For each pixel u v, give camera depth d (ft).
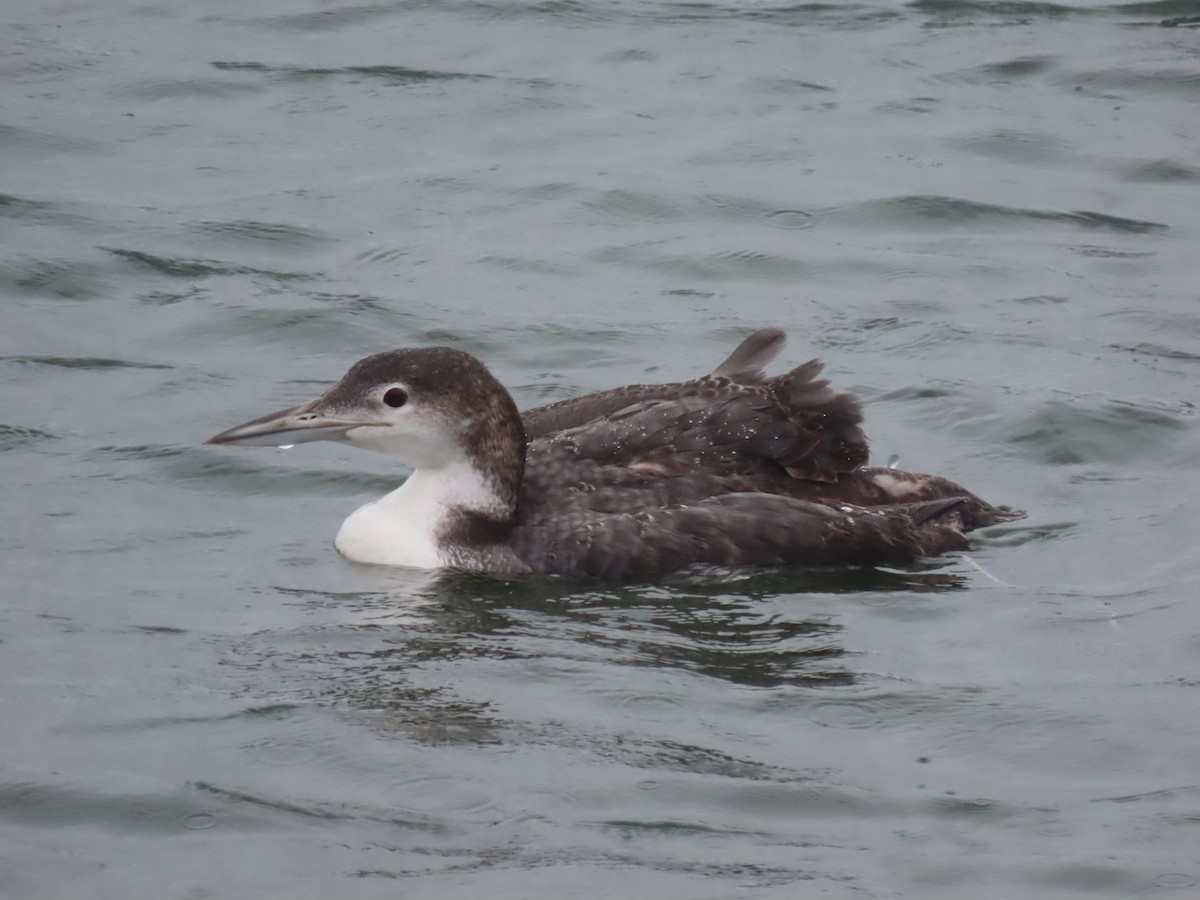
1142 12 82.69
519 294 59.16
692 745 32.71
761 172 67.97
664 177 67.41
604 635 37.83
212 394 51.47
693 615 39.04
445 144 70.33
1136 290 59.47
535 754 32.19
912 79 76.28
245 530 43.62
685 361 54.54
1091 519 44.42
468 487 41.91
